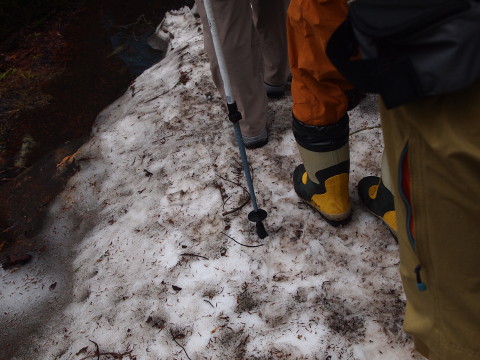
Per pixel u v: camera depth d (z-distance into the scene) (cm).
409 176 104
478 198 96
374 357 171
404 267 121
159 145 282
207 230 229
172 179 259
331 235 213
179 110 301
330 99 163
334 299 190
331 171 192
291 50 160
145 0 432
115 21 418
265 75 280
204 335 190
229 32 213
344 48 104
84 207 266
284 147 260
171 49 365
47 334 211
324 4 133
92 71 374
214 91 308
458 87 85
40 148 317
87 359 194
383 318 181
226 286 204
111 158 287
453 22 83
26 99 359
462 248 103
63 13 435
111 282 221
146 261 223
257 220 209
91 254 238
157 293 209
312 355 175
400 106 97
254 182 244
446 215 101
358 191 218
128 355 191
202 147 272
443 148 94
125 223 245
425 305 119
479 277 106
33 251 253
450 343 116
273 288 199
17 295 232
